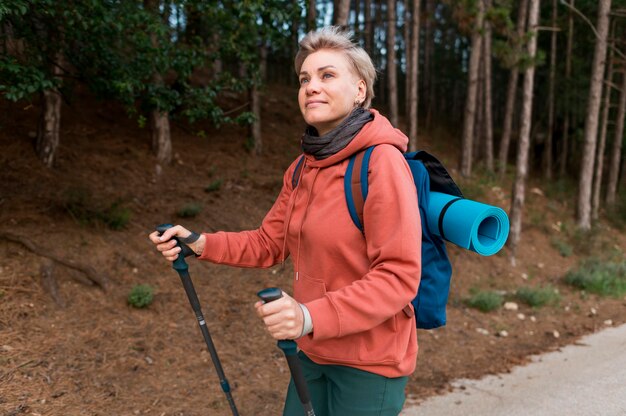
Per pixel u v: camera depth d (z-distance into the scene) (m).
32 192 5.00
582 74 15.49
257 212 6.70
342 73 1.31
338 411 1.44
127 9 3.60
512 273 7.55
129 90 3.73
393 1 9.95
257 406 3.27
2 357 3.18
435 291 1.36
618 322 5.86
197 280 4.92
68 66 5.46
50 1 3.03
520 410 3.34
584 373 4.05
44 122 5.64
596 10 14.48
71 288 4.08
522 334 5.29
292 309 1.01
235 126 9.23
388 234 1.16
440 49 21.28
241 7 3.90
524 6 11.80
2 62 3.06
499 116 25.80
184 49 4.34
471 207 1.27
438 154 12.91
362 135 1.26
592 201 12.80
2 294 3.71
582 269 7.72
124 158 6.70
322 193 1.32
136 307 4.19
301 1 4.37
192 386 3.42
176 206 6.08
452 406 3.42
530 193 12.10
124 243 4.91
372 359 1.33
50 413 2.81
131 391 3.22
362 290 1.09
